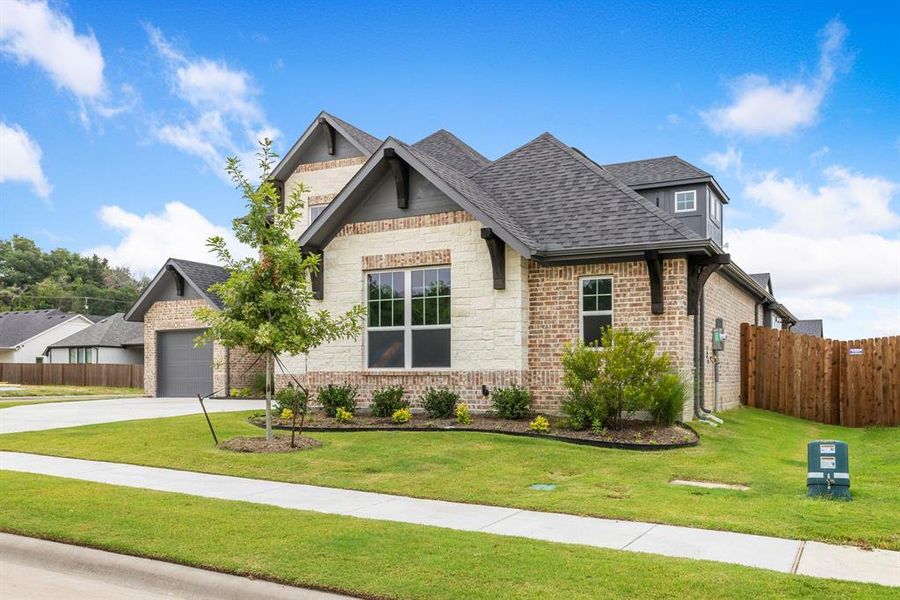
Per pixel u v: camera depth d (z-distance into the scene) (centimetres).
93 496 877
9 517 777
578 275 1480
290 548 658
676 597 527
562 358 1346
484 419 1459
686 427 1346
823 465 886
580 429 1316
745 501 859
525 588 546
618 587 547
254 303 1195
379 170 1605
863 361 1892
